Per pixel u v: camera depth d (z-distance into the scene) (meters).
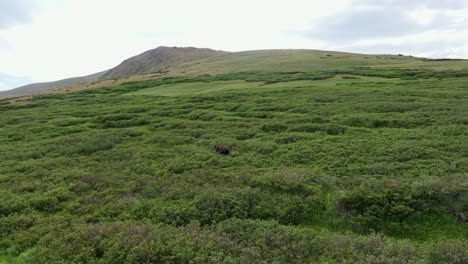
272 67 115.56
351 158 23.05
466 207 14.74
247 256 11.99
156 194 18.80
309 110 41.25
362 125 33.50
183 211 16.08
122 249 12.67
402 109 37.84
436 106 37.44
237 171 21.72
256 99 52.12
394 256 11.53
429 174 19.33
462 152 22.58
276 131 33.31
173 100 58.00
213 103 51.94
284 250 12.48
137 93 78.25
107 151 28.94
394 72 79.06
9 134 39.12
